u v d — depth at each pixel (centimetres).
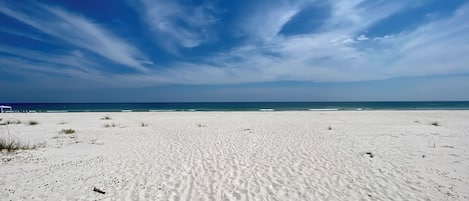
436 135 1132
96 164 646
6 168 593
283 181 530
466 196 453
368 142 962
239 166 635
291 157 728
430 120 1864
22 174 553
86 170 593
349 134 1165
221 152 789
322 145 904
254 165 645
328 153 778
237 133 1199
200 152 789
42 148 836
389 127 1438
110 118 2105
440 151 806
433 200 438
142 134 1171
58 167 614
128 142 962
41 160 676
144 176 553
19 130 1304
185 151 803
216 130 1312
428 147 869
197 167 625
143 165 640
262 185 507
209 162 671
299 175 568
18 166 612
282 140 1005
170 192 465
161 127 1452
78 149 829
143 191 468
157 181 522
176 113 2847
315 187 497
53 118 2075
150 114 2642
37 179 523
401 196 454
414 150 821
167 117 2227
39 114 2570
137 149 834
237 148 850
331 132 1232
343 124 1609
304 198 446
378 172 590
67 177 540
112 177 544
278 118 2100
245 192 471
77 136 1106
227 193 465
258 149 834
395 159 706
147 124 1611
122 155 748
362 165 647
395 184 512
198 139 1028
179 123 1689
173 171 591
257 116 2342
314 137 1078
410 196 454
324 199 441
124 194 452
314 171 597
